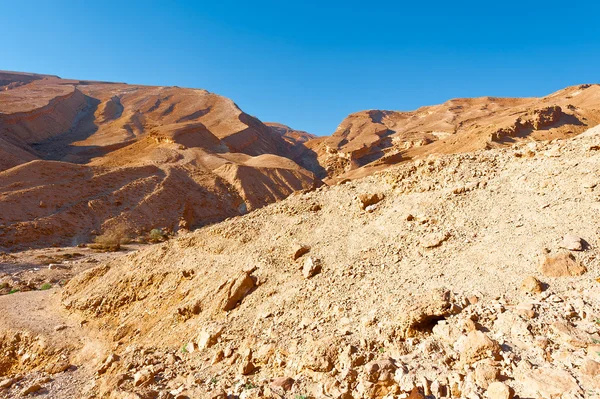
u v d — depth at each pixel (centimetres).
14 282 2616
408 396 619
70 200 5006
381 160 8400
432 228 1167
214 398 783
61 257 3497
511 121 7431
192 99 16650
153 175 6481
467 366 657
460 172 1399
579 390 548
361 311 932
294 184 8031
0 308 1919
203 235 1812
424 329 797
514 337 690
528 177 1227
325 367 770
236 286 1270
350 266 1135
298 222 1571
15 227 4053
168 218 5547
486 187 1272
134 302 1664
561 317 703
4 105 10850
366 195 1472
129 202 5441
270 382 785
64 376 1295
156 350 1220
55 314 1845
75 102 14650
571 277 806
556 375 580
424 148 8675
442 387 634
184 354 1120
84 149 9869
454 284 891
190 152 8550
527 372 602
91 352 1451
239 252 1566
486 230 1066
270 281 1266
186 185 6694
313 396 717
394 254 1129
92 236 4528
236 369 923
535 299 765
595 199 1005
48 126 11281
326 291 1073
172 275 1641
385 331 811
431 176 1452
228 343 1052
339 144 13238
